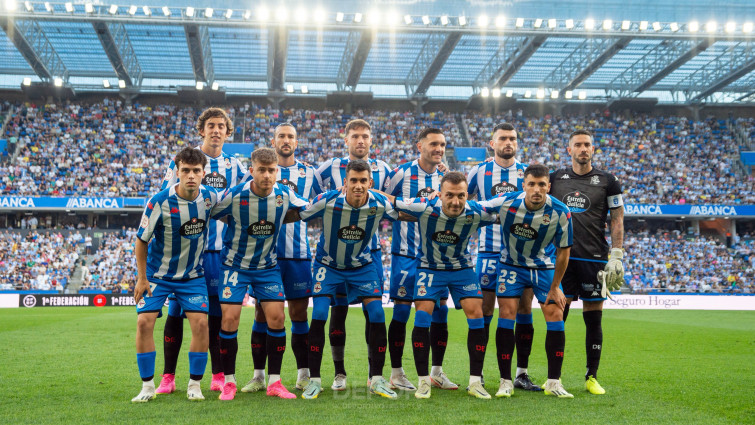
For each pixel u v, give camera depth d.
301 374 5.65
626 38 26.50
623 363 7.44
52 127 31.47
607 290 5.59
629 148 33.53
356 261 5.41
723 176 31.84
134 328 12.09
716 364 7.34
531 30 25.78
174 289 5.09
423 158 6.38
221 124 6.00
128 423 4.05
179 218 4.93
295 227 5.93
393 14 25.25
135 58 30.69
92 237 28.30
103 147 31.02
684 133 34.41
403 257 5.88
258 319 5.61
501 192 6.48
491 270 6.20
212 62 31.33
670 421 4.20
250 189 5.07
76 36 27.67
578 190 5.86
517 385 5.71
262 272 5.31
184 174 4.88
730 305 21.75
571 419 4.23
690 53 28.20
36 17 23.94
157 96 34.09
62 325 12.83
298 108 35.00
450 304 20.94
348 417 4.25
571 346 9.44
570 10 26.25
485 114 35.62
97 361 7.32
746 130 34.59
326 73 33.41
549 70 32.56
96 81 33.28
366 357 7.84
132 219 29.64
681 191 30.77
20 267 26.02
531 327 5.74
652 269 28.14
